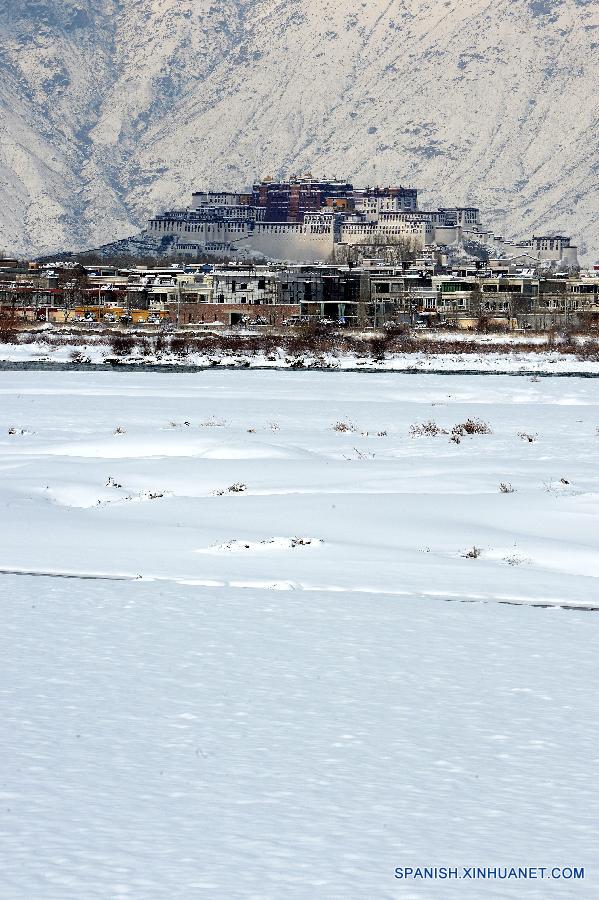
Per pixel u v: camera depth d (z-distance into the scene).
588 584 88.44
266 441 179.75
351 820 43.19
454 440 184.38
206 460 155.38
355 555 97.94
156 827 42.19
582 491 131.38
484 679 61.47
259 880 38.16
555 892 37.72
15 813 43.12
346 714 55.22
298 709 55.84
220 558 96.38
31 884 37.56
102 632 69.94
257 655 65.38
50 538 105.25
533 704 57.28
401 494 129.00
